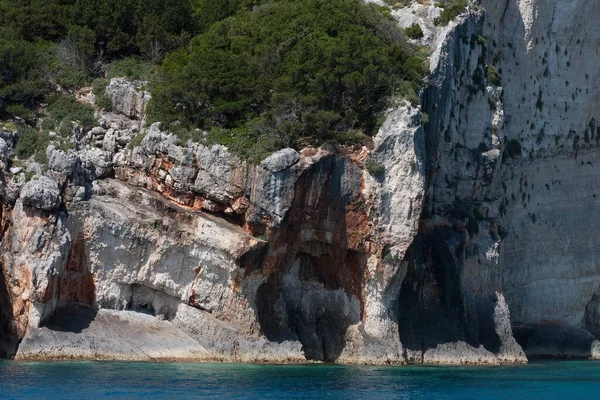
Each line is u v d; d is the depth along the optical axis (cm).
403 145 8575
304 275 8675
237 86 8825
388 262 8575
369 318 8669
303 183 8250
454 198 9912
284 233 8256
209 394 6806
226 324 8219
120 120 8956
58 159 8119
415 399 7100
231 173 8206
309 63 8894
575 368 9538
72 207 8069
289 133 8394
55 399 6456
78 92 9494
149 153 8456
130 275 8181
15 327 7888
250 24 9794
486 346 9662
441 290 9338
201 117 8675
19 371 7300
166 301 8281
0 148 8156
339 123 8606
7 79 9312
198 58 9006
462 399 7262
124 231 8106
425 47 9669
